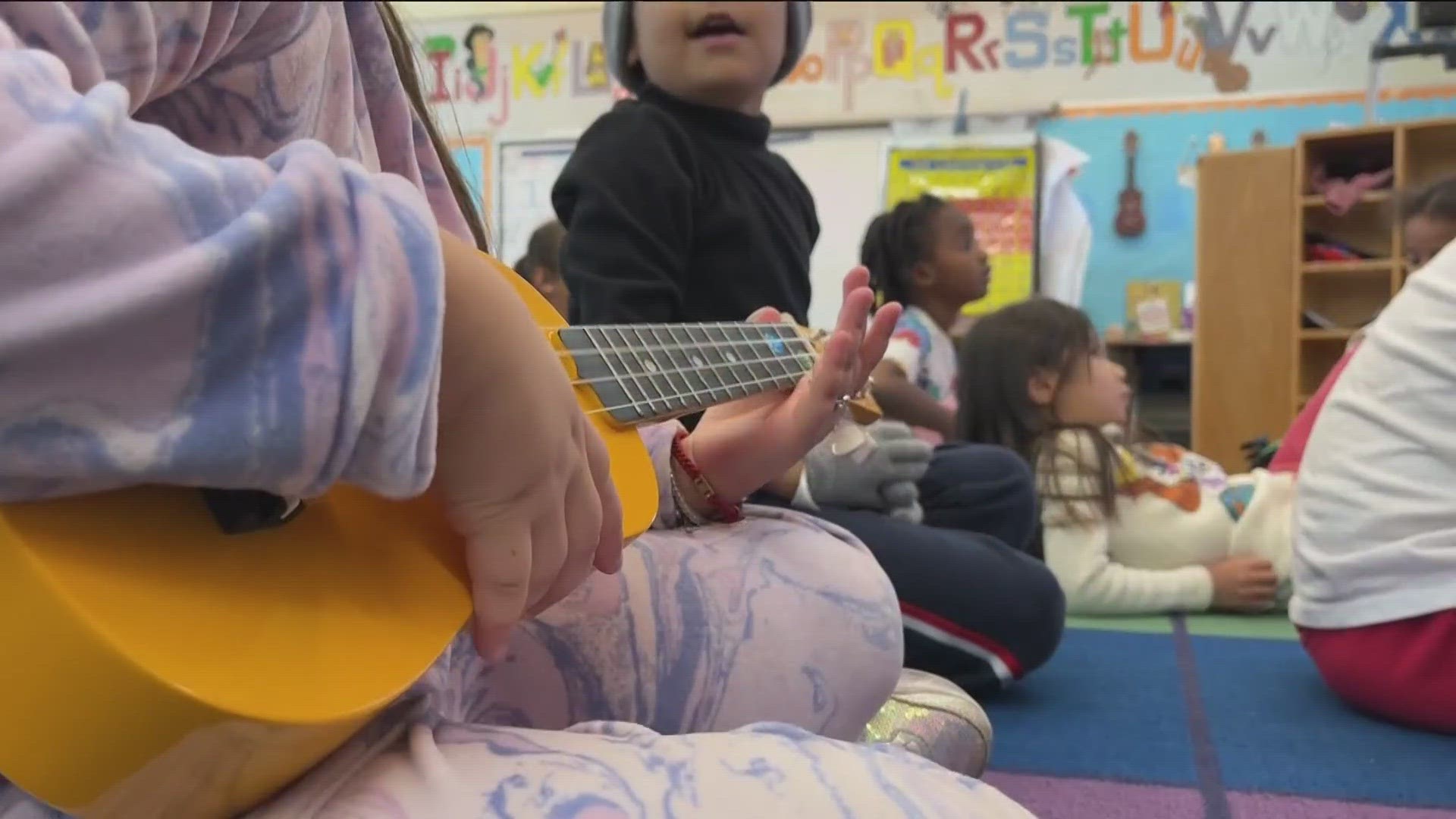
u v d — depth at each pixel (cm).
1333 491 105
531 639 60
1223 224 307
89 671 29
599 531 45
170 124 46
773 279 121
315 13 50
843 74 360
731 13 124
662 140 117
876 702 65
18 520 30
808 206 140
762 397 76
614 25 138
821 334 90
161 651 30
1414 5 318
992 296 343
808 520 71
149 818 33
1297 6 330
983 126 349
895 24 356
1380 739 97
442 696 51
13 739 30
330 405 31
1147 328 336
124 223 29
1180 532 165
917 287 219
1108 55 344
